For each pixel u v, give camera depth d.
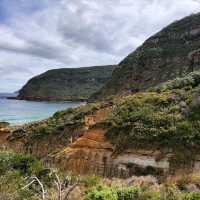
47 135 29.95
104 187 11.87
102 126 24.66
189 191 12.55
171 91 27.39
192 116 22.05
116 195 10.95
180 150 19.94
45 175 13.20
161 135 21.25
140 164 20.48
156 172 19.67
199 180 13.94
